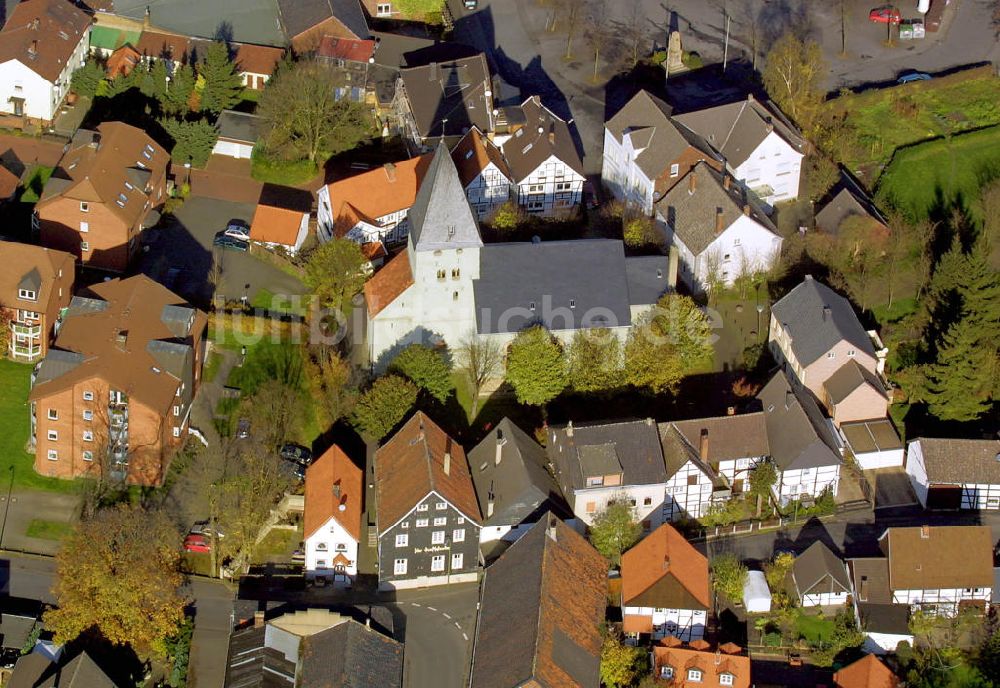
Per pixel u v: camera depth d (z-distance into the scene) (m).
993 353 175.12
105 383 158.50
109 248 182.88
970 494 167.88
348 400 168.88
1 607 151.75
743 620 156.00
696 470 162.50
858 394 172.25
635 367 171.88
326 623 149.25
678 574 152.75
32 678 145.12
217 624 152.50
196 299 180.88
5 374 172.12
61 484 163.12
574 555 153.75
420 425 161.00
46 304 170.62
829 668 153.38
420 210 168.88
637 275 176.00
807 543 163.38
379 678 146.25
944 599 157.88
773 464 165.50
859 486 170.38
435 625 154.12
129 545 148.12
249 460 159.75
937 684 152.88
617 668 147.12
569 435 161.75
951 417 175.62
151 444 161.12
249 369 174.25
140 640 148.50
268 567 157.38
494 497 159.50
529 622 145.00
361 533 161.25
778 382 171.00
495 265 172.38
